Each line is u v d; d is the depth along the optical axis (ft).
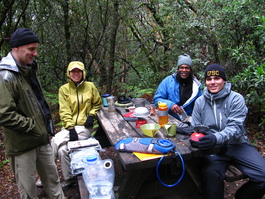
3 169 11.78
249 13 14.11
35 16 19.56
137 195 7.43
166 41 19.84
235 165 7.53
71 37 20.20
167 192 7.66
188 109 11.30
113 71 22.18
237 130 7.16
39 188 9.95
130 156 6.13
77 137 10.04
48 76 21.94
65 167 9.55
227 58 15.80
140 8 22.21
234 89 13.70
